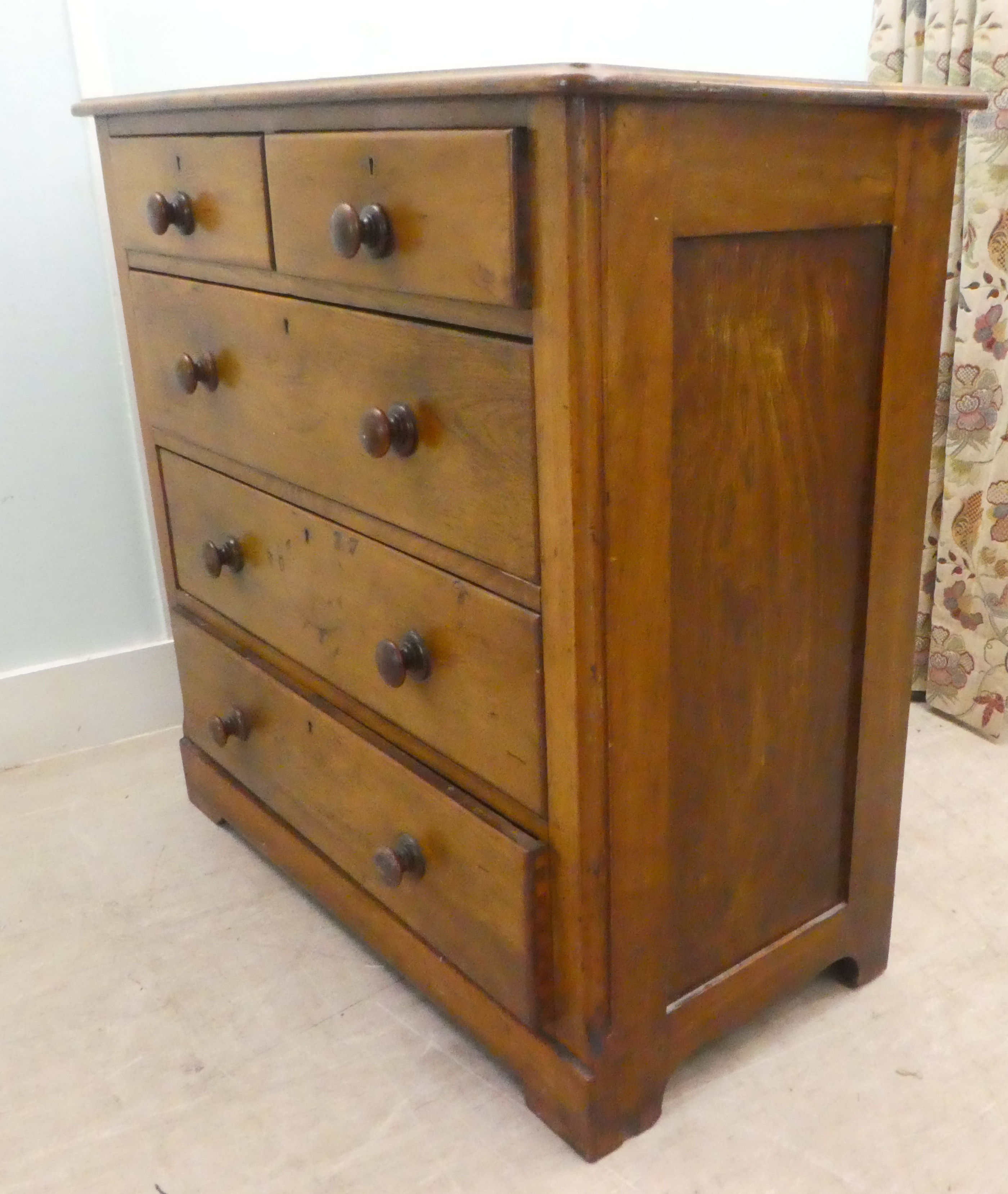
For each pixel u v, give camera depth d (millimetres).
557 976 948
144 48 1581
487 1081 1085
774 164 814
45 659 1731
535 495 811
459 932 1024
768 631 970
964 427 1599
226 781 1462
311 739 1206
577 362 746
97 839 1521
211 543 1282
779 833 1056
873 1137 995
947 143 941
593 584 804
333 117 900
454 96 756
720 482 881
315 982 1232
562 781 869
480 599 896
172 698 1835
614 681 845
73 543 1709
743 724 982
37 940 1312
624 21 1947
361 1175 979
